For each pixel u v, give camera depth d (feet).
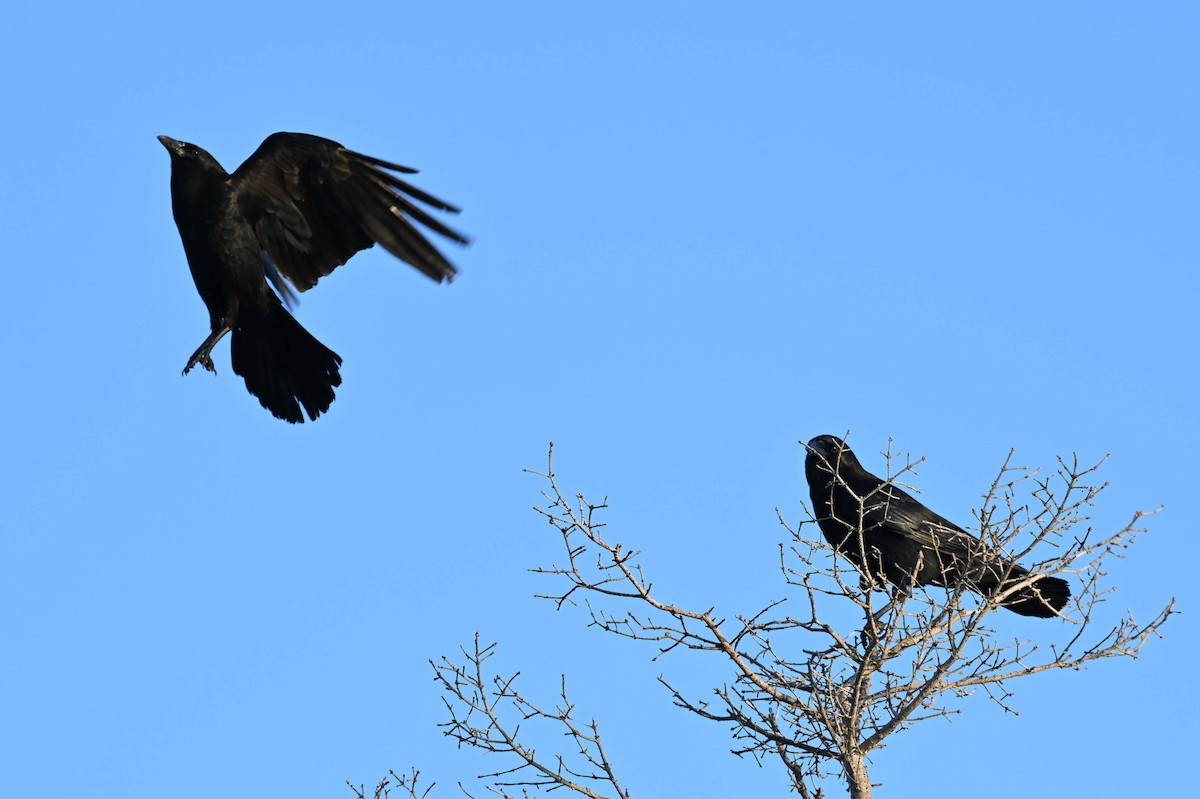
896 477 41.45
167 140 43.42
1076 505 39.45
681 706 39.70
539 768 39.11
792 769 39.32
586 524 37.68
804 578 38.40
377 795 40.11
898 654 38.68
